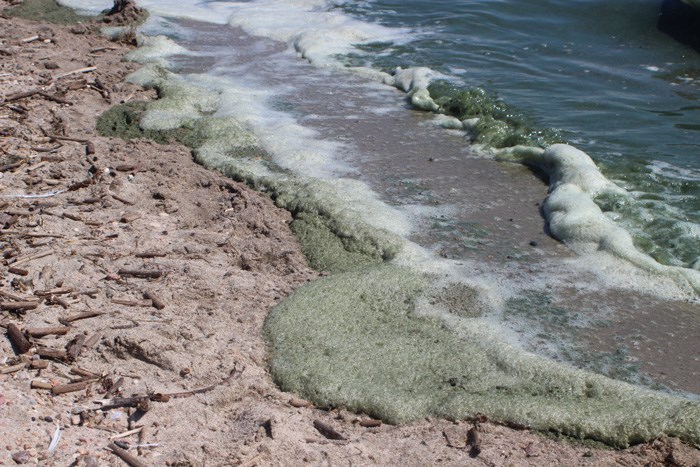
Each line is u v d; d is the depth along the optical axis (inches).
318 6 524.4
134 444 159.9
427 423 179.5
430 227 263.6
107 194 265.9
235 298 219.0
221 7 525.7
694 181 295.6
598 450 171.2
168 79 384.2
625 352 205.5
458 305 221.1
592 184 287.6
